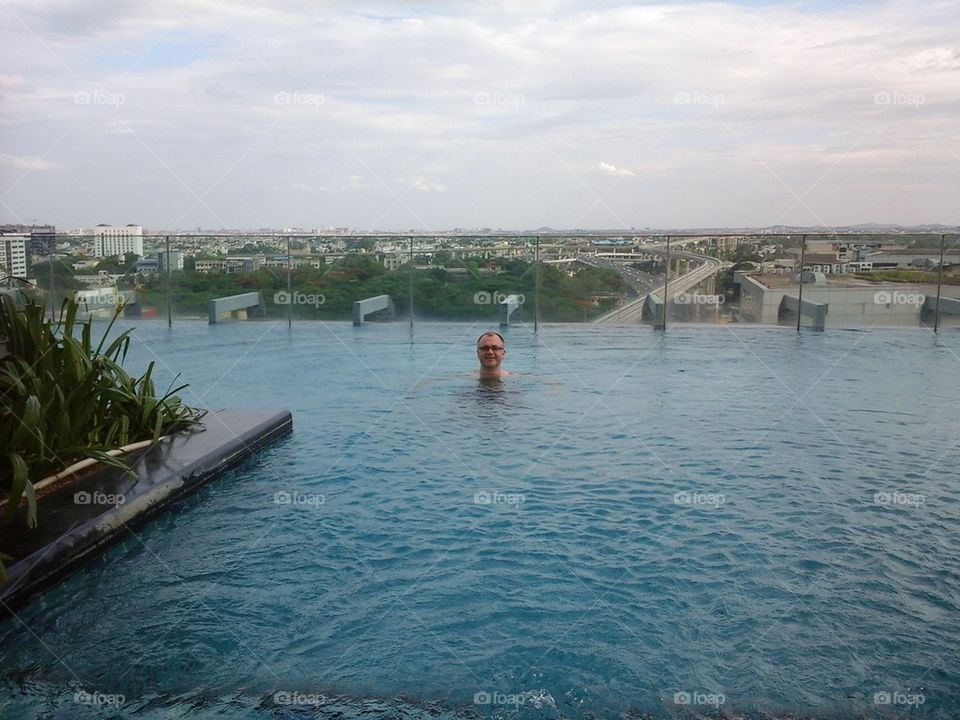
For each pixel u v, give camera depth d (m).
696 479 3.52
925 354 7.41
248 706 1.80
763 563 2.57
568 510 3.11
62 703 1.83
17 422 3.09
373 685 1.87
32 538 2.49
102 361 3.72
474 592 2.37
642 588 2.38
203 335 8.50
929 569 2.52
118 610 2.29
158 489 3.04
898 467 3.71
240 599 2.35
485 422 4.71
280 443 4.23
